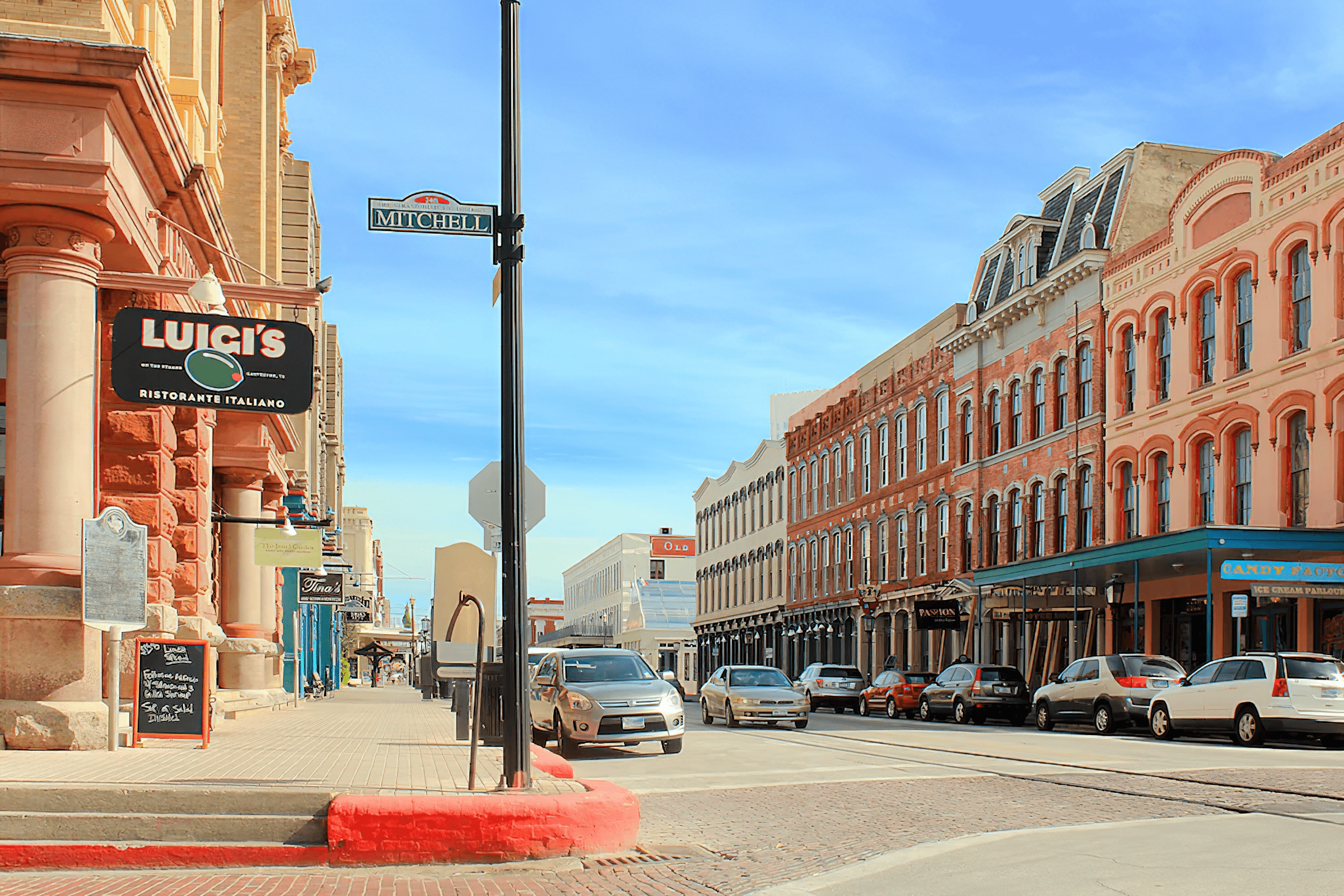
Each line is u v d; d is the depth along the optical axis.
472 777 9.89
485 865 8.73
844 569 54.44
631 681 19.88
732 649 71.75
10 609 11.70
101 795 8.77
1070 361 36.66
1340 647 25.58
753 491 68.62
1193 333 31.14
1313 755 17.94
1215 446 30.02
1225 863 8.30
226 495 23.83
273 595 27.08
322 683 42.94
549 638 122.31
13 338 12.18
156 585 14.59
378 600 107.69
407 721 20.81
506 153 10.10
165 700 12.47
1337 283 26.12
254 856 8.51
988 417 41.81
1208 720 21.19
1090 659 25.36
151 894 7.53
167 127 13.32
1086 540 35.75
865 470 52.47
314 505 38.28
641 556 106.06
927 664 45.81
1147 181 35.75
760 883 8.08
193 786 9.05
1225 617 28.97
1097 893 7.36
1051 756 17.66
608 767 16.80
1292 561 25.70
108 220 12.41
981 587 35.31
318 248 43.12
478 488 13.44
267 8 26.34
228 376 12.74
